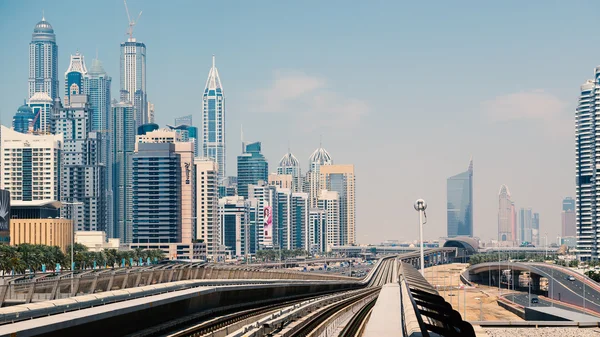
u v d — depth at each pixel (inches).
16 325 1304.1
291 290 4441.4
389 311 1921.8
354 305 4094.5
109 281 2190.0
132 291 2116.1
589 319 4495.6
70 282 1921.8
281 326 2196.1
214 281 3056.1
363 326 2748.5
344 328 2497.5
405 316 1537.9
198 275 3137.3
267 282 4082.2
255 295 3521.2
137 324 1815.9
